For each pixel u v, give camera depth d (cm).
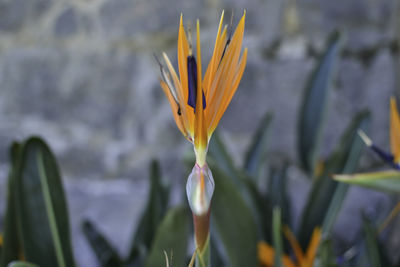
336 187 148
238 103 289
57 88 305
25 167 118
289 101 279
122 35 292
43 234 119
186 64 83
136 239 170
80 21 295
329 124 276
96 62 299
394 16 257
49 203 119
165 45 289
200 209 85
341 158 149
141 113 303
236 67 84
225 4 273
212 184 85
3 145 314
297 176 287
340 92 271
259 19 274
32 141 118
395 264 167
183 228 119
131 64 296
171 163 306
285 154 287
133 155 310
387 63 263
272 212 179
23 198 118
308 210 152
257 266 128
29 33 300
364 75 267
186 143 300
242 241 125
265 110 285
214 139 159
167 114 300
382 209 240
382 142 270
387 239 253
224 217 123
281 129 284
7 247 123
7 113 312
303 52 272
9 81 308
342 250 261
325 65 177
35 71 304
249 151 198
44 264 119
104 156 312
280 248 120
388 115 266
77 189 314
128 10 288
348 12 262
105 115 306
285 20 272
